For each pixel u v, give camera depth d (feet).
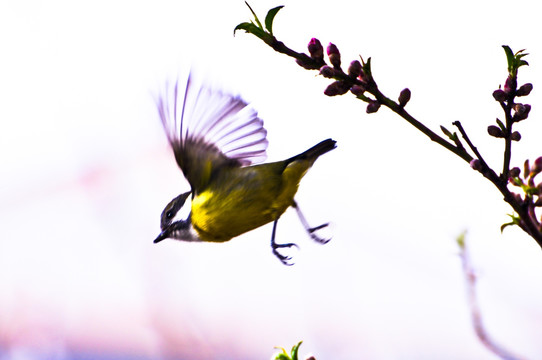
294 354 27.73
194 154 33.63
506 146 24.43
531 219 24.56
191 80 32.50
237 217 33.32
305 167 32.99
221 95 32.86
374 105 25.08
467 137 24.53
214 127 33.17
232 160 33.40
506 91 24.56
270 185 32.83
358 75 25.35
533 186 24.80
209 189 33.50
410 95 24.94
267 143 33.01
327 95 25.27
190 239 36.52
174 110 33.40
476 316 32.07
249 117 32.89
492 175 24.50
